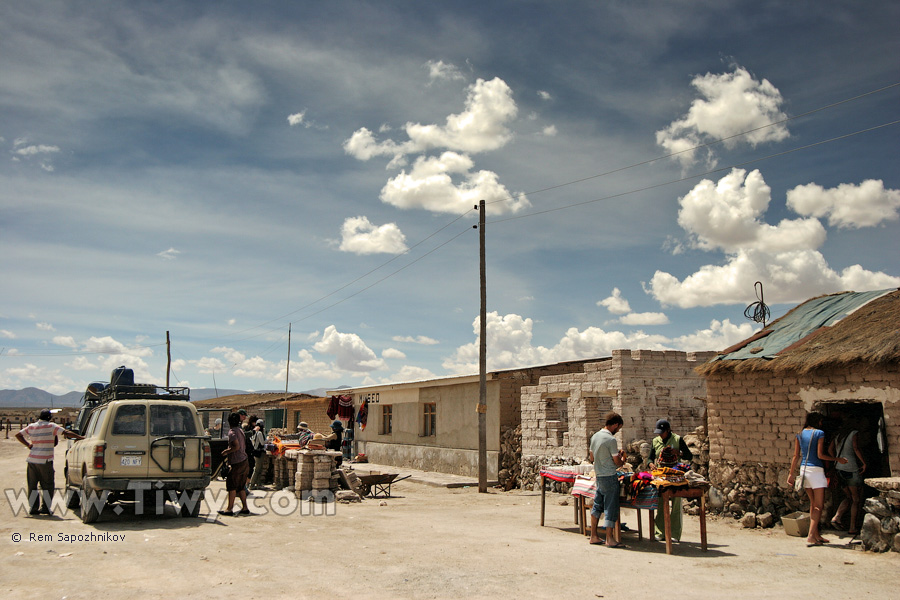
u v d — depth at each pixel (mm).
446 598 6242
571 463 17828
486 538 9711
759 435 11828
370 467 27641
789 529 10312
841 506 10219
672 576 7328
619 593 6523
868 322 11039
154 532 10117
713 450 12688
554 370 22531
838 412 11461
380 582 6820
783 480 11352
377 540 9438
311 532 10188
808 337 11570
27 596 6254
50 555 8234
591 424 17422
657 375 16969
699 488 9008
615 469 9234
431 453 25609
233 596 6238
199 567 7527
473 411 23203
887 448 9930
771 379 11688
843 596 6523
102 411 12070
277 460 17906
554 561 8008
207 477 11883
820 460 9539
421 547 8859
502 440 21500
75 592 6387
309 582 6805
